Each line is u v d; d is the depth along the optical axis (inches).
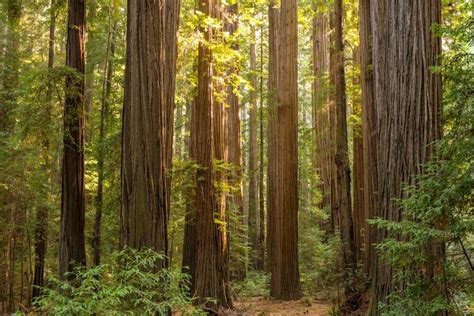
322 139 823.7
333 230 771.4
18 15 473.4
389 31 240.8
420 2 229.0
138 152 264.1
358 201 570.6
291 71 551.2
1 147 520.1
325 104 645.3
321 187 908.0
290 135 541.6
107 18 521.0
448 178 169.3
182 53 474.3
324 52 848.3
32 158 535.2
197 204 438.3
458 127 180.4
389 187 235.6
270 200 580.1
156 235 260.8
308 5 710.5
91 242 552.1
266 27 957.8
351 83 648.4
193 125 474.6
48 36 708.7
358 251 537.3
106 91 509.0
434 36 220.5
